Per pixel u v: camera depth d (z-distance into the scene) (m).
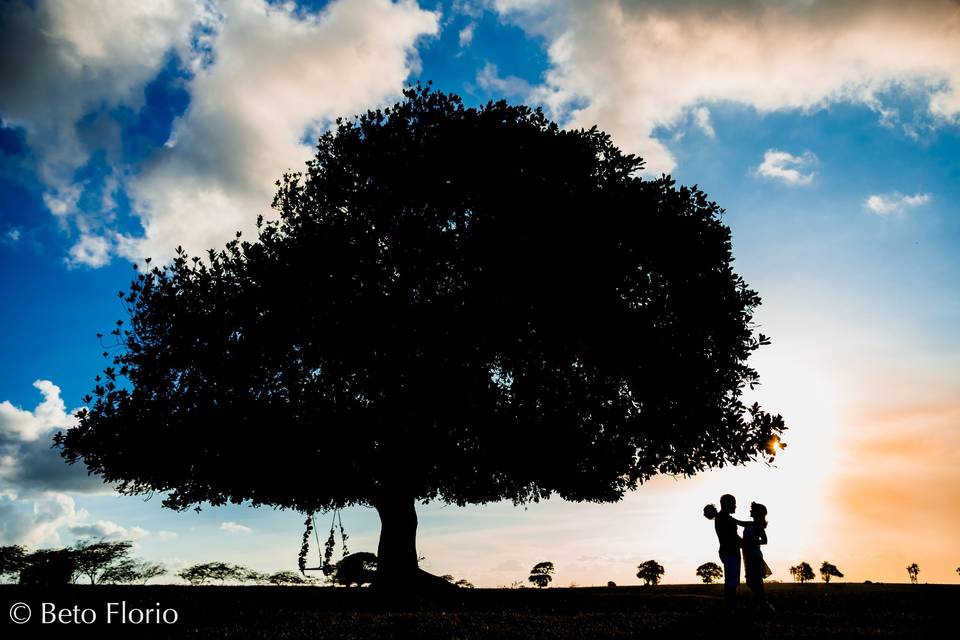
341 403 20.84
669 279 21.03
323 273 20.30
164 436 19.50
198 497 21.83
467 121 22.02
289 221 22.61
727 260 21.45
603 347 20.06
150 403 20.25
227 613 13.16
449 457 21.19
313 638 10.28
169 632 10.89
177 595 16.53
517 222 20.11
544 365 21.08
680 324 20.45
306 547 22.08
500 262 19.73
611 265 19.73
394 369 20.62
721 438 19.98
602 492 22.78
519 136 21.53
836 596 16.80
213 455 19.95
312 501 23.89
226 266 21.31
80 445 19.81
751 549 12.64
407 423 21.12
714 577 39.88
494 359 22.12
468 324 19.80
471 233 21.02
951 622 11.30
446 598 17.56
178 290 21.58
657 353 19.59
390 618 12.31
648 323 19.91
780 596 17.17
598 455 20.38
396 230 21.55
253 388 20.62
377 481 22.33
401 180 21.44
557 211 19.92
